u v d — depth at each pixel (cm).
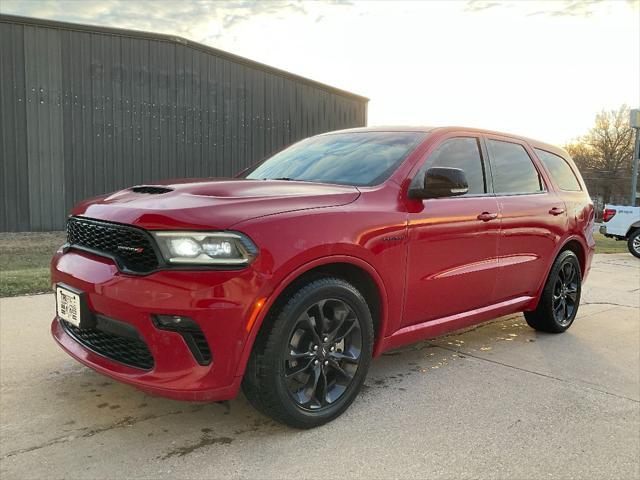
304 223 282
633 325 555
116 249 279
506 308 444
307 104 1748
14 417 303
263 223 268
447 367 408
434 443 287
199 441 281
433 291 361
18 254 1012
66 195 1341
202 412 315
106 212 287
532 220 449
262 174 414
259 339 274
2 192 1267
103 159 1378
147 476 248
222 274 255
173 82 1462
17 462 257
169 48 1448
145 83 1420
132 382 266
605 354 451
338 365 308
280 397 278
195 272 254
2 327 467
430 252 353
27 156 1288
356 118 1922
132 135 1412
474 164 413
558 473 261
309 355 294
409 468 261
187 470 254
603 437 299
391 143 386
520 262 441
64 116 1322
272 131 1669
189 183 329
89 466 255
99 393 337
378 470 259
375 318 335
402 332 350
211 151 1545
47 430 289
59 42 1302
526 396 354
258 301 261
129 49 1391
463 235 378
